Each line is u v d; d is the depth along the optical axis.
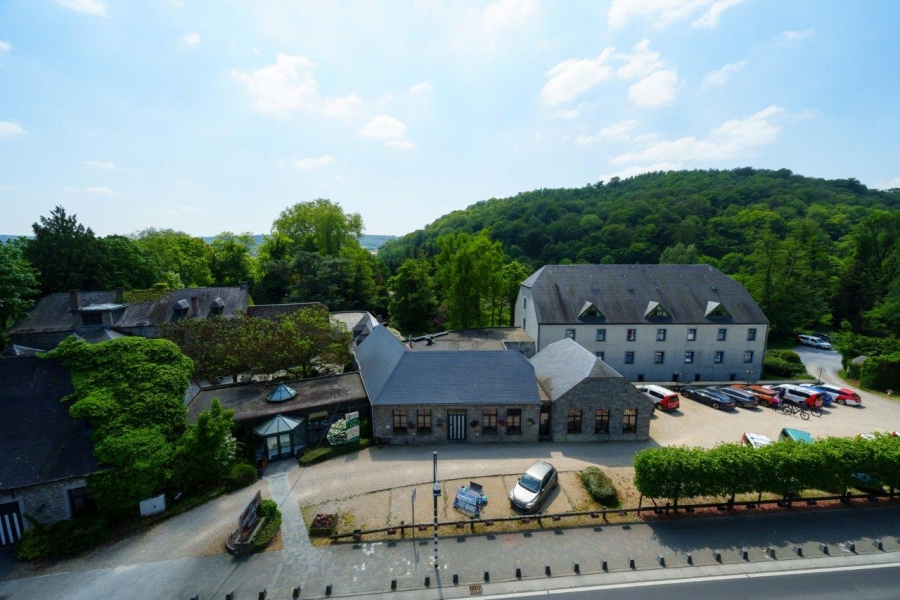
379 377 31.70
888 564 18.47
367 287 74.62
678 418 35.16
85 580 17.64
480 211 191.25
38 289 48.94
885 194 150.00
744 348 47.00
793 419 35.16
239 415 27.92
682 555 18.98
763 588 17.06
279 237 78.94
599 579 17.61
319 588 17.23
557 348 37.66
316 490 24.08
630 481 25.09
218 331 34.88
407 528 20.80
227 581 17.56
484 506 22.48
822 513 22.17
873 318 59.78
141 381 24.03
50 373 23.55
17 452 20.58
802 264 64.69
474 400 29.30
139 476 20.92
